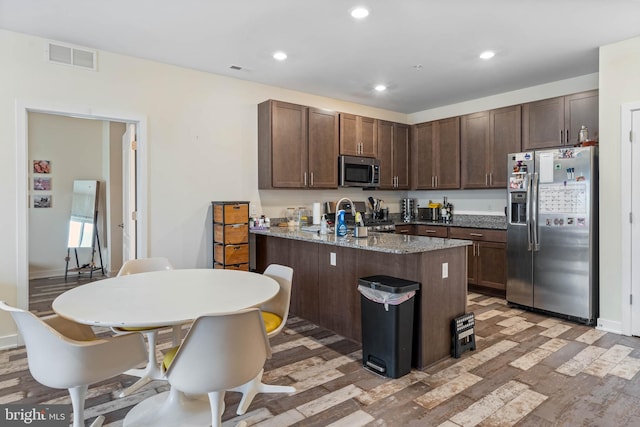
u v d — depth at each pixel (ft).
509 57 12.00
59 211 19.11
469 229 15.80
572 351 9.73
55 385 5.30
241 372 5.34
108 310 5.63
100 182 19.90
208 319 4.96
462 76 13.96
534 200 12.71
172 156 12.98
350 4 8.75
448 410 7.09
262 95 14.98
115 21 9.64
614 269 11.10
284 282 8.00
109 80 11.68
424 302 8.84
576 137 13.20
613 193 11.07
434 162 17.97
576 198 11.76
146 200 12.50
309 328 11.60
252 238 14.84
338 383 8.14
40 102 10.55
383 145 17.80
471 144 16.48
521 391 7.76
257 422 6.70
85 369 5.33
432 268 9.05
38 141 18.52
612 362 9.06
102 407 7.20
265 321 7.42
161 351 9.72
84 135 19.70
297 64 12.75
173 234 13.08
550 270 12.45
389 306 8.32
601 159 11.27
